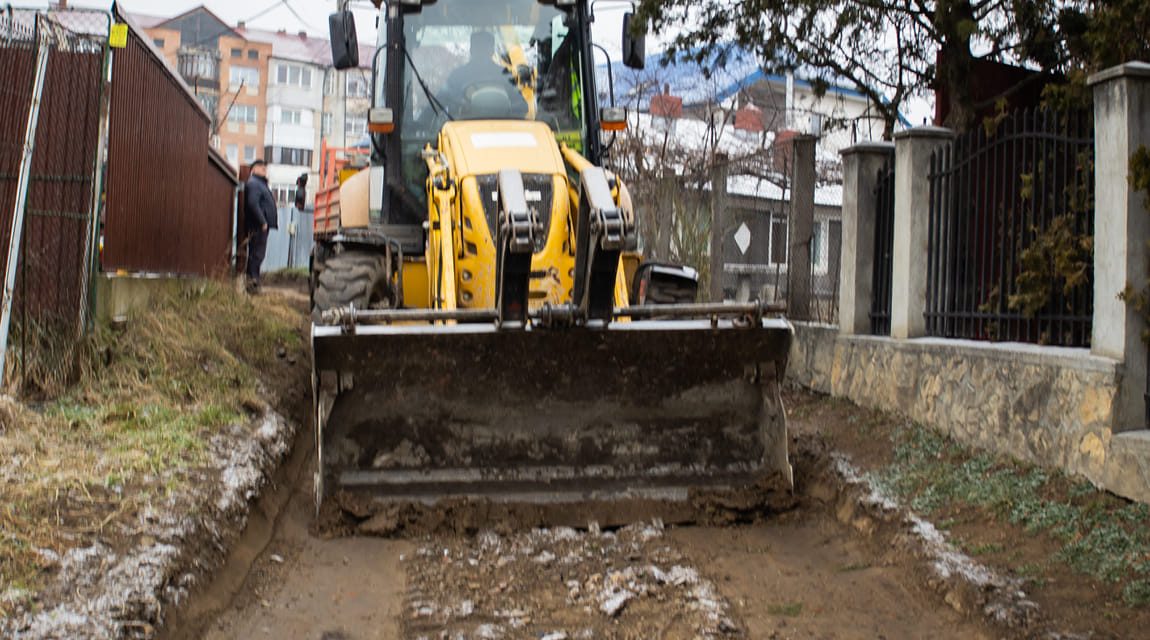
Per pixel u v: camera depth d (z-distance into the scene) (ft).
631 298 23.91
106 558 13.82
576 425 19.27
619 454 19.42
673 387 19.39
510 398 18.94
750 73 51.80
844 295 26.94
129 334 24.64
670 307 18.98
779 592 15.56
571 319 18.07
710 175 38.65
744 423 19.88
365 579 16.14
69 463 17.24
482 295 20.04
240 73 198.70
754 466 19.81
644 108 56.24
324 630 14.14
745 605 14.98
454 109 23.98
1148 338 16.57
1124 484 16.20
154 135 29.68
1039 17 27.50
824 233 37.91
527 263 17.48
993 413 19.75
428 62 24.20
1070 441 17.53
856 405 25.59
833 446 22.57
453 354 18.40
